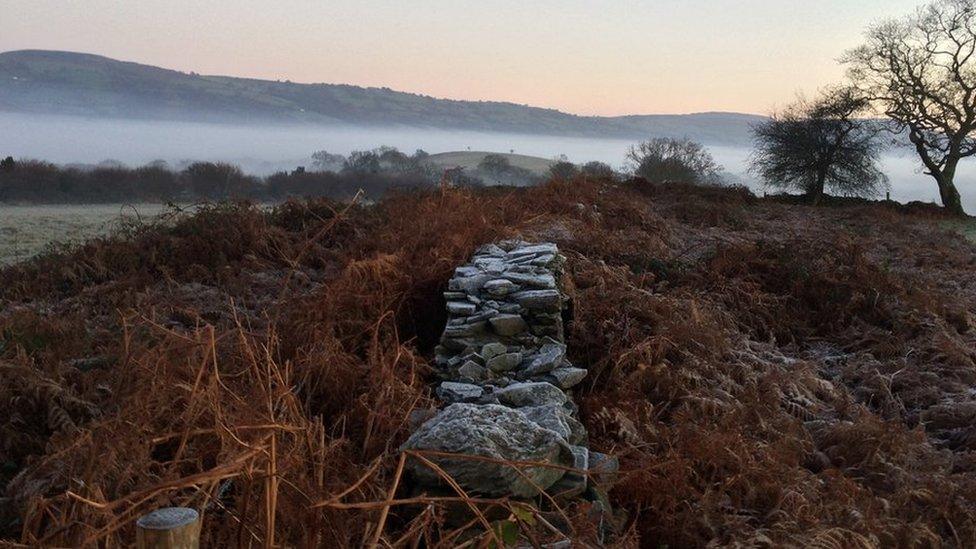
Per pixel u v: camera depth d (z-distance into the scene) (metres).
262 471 2.61
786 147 34.28
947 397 7.32
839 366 8.44
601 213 14.09
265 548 2.36
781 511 4.34
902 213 27.89
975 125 33.47
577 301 7.65
